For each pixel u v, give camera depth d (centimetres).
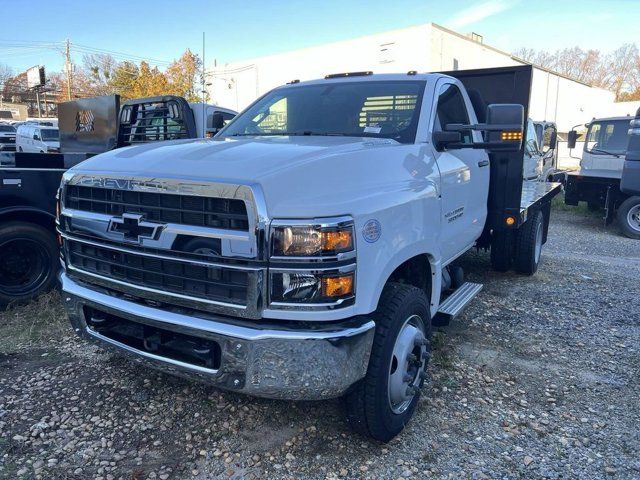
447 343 479
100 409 357
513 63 3281
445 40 2630
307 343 262
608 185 1233
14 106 7231
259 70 3181
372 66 2723
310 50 2942
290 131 421
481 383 404
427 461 309
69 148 852
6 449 312
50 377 399
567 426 348
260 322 269
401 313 310
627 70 7369
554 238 1126
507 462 309
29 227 544
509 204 558
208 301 274
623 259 906
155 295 293
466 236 470
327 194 272
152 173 288
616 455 318
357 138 377
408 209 323
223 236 264
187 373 289
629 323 544
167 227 281
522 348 474
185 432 333
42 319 511
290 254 258
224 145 331
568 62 7625
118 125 741
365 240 277
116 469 297
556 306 594
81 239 328
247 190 256
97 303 316
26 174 538
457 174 423
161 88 3459
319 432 335
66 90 6309
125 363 423
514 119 380
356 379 281
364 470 299
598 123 1352
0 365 418
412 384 336
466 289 478
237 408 360
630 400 385
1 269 536
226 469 299
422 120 394
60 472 294
